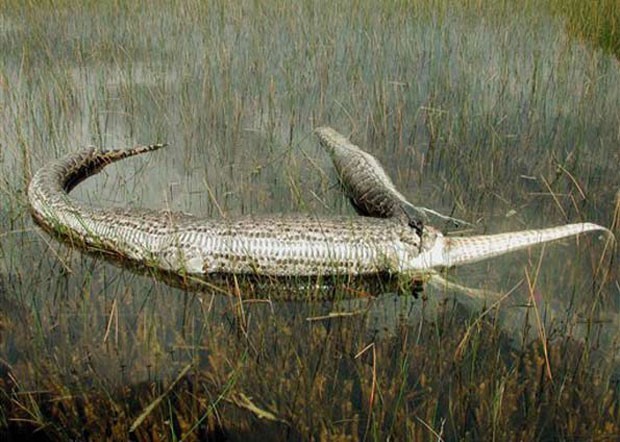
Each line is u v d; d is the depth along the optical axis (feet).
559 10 27.94
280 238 14.17
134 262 14.55
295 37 25.88
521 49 24.27
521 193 16.47
